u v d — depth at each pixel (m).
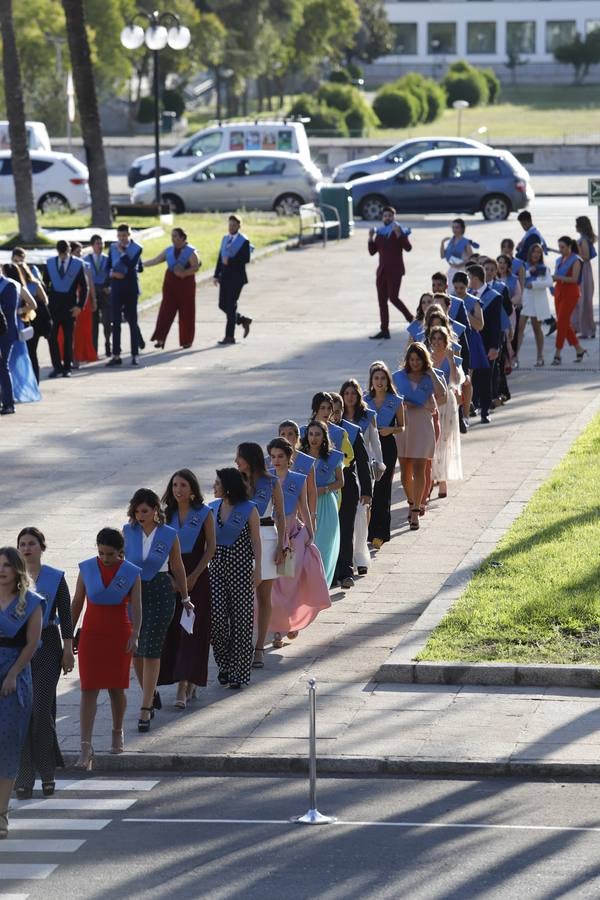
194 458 30.94
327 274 57.31
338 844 14.71
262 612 20.41
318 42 145.25
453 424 28.06
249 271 58.03
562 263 40.50
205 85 159.62
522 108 155.50
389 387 25.31
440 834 14.94
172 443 32.31
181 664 18.84
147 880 13.91
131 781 17.09
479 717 18.22
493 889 13.46
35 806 16.27
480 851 14.41
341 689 19.42
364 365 41.00
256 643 20.44
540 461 30.31
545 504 26.70
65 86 115.25
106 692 19.83
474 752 17.08
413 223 71.12
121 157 105.62
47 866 14.33
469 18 195.12
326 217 67.06
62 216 70.75
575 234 65.00
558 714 18.22
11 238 59.12
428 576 23.77
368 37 176.50
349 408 24.00
